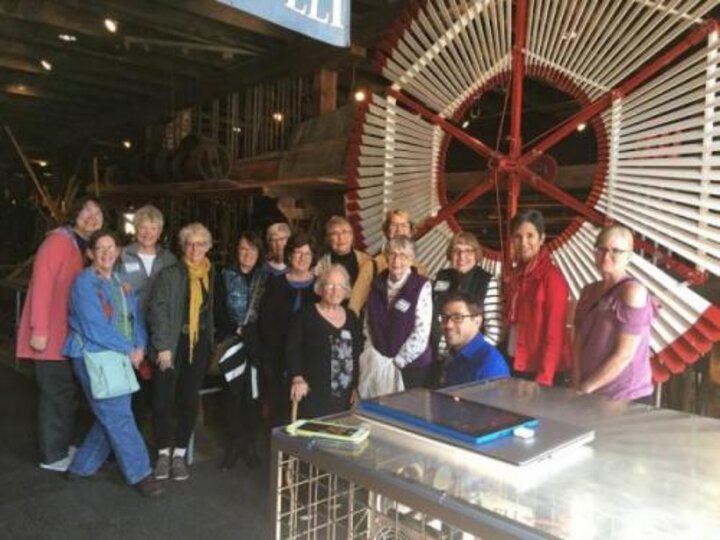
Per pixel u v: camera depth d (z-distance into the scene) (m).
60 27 5.08
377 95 3.61
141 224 3.14
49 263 3.14
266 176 5.66
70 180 8.75
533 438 1.24
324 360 2.83
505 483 1.10
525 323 2.72
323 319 2.85
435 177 3.42
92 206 3.32
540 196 3.57
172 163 6.12
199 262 3.20
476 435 1.21
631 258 2.77
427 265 3.38
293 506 1.39
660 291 2.71
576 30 2.89
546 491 1.07
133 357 3.05
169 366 3.04
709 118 2.56
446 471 1.15
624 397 2.13
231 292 3.27
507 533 0.96
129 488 3.07
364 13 4.56
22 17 4.80
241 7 1.79
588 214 2.92
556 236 3.14
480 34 3.17
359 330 2.92
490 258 3.18
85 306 2.86
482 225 3.77
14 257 10.78
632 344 2.10
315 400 2.81
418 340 2.71
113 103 7.94
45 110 8.39
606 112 2.88
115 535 2.64
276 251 3.36
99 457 3.20
